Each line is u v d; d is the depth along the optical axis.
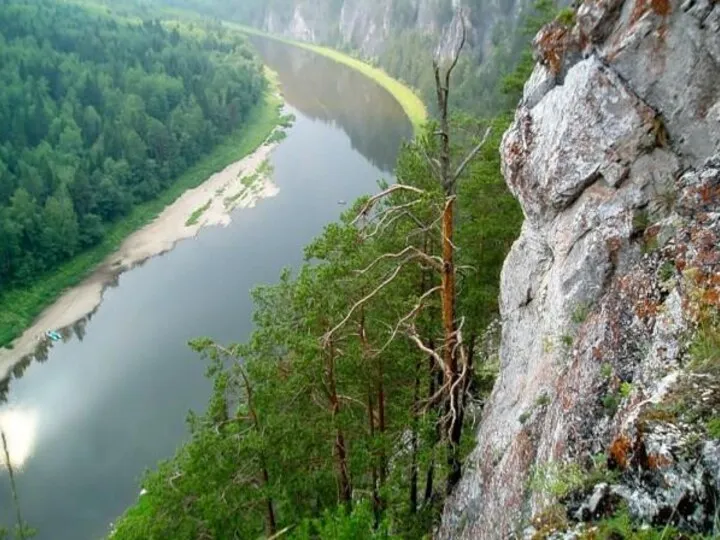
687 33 13.37
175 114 99.81
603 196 14.77
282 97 133.25
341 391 20.27
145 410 47.88
